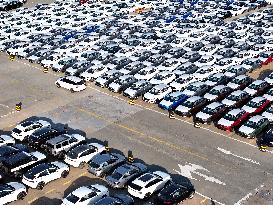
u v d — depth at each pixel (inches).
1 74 2741.1
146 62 2652.6
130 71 2549.2
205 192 1598.2
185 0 4119.1
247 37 3009.4
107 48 2888.8
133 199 1552.7
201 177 1681.8
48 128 1932.8
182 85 2357.3
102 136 1991.9
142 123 2089.1
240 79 2342.5
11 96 2433.6
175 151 1855.3
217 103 2100.1
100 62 2701.8
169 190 1525.6
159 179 1594.5
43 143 1861.5
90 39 3031.5
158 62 2664.9
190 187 1562.5
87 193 1513.3
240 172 1701.5
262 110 2089.1
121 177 1611.7
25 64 2888.8
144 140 1946.4
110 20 3531.0
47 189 1647.4
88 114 2196.1
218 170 1720.0
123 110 2223.2
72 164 1748.3
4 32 3299.7
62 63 2723.9
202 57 2657.5
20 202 1581.0
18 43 3088.1
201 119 2025.1
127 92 2321.6
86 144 1841.8
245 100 2178.9
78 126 2084.2
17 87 2544.3
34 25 3449.8
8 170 1678.2
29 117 2190.0
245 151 1835.6
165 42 2989.7
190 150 1856.5
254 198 1557.6
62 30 3341.5
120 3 4035.4
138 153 1850.4
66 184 1673.2
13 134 1958.7
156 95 2262.6
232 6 3786.9
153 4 4052.7
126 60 2694.4
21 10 3951.8
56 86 2529.5
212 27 3221.0
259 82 2294.5
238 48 2812.5
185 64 2573.8
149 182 1566.2
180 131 2005.4
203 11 3690.9
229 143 1895.9
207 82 2358.5
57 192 1630.2
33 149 1889.8
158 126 2055.9
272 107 2073.1
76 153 1750.7
